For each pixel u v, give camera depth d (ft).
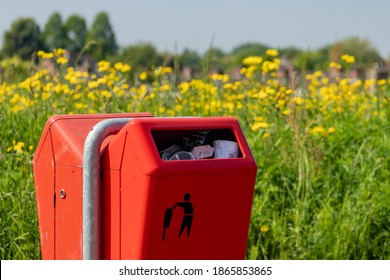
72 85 46.21
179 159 20.38
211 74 47.60
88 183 20.26
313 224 34.60
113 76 44.24
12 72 46.44
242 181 20.44
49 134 22.21
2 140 38.29
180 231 19.93
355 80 50.39
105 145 20.76
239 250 21.16
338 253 32.55
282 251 32.78
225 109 44.39
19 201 30.81
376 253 33.42
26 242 30.37
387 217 34.01
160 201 19.33
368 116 43.83
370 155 36.81
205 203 20.01
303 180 35.40
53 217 22.39
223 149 20.90
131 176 19.61
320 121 41.73
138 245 19.66
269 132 37.88
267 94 43.34
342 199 35.96
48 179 22.44
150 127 19.51
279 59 47.26
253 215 33.86
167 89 45.37
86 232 20.44
